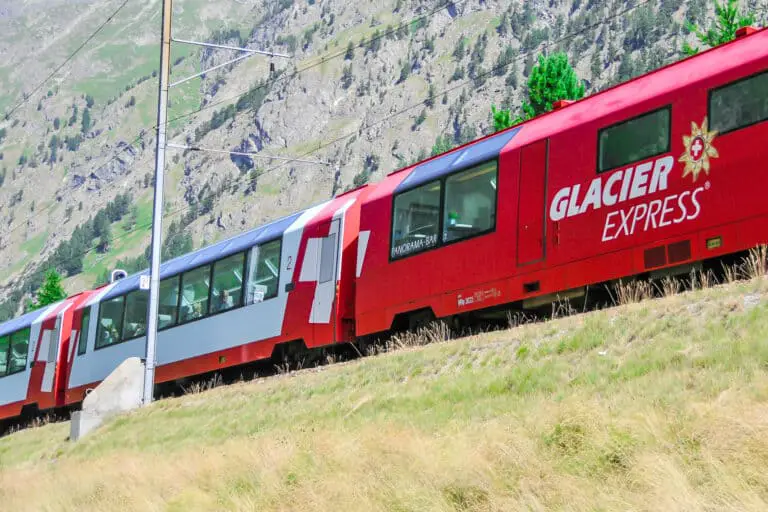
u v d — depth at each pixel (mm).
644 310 14609
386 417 15094
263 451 14188
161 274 30141
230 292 26641
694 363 11969
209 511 12578
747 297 13375
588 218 16906
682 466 8727
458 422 13086
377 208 22047
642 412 10375
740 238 14531
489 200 19000
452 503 9797
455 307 19406
